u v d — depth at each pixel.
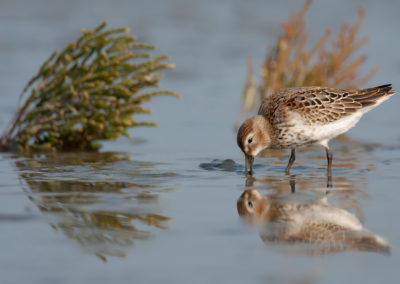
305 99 12.00
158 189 10.05
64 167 11.88
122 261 6.74
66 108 13.87
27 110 14.80
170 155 13.17
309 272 6.45
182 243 7.31
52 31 26.58
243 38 26.92
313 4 32.06
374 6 32.28
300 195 9.64
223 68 22.52
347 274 6.40
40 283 6.14
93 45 13.90
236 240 7.43
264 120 12.20
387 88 12.35
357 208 8.80
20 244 7.25
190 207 8.90
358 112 12.14
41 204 9.00
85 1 32.03
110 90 13.97
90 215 8.44
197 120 16.95
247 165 11.85
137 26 28.00
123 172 11.40
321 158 13.09
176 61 23.20
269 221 8.22
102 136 14.11
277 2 32.62
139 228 7.88
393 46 25.17
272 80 17.77
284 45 17.81
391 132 15.69
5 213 8.50
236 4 32.50
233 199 9.39
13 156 13.13
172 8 31.47
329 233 7.70
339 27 27.70
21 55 23.09
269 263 6.69
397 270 6.51
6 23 27.92
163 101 18.97
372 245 7.26
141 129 16.09
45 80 14.18
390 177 10.96
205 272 6.43
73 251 7.04
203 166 12.04
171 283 6.16
